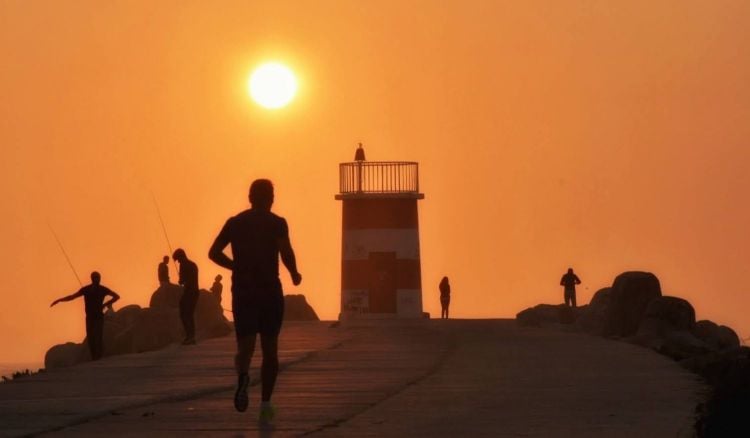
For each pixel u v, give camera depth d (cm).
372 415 4791
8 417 4775
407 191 15412
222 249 4856
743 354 6738
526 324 12556
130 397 5488
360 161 15525
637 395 5350
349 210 15425
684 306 9944
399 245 15250
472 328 11788
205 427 4475
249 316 4750
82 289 9938
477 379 6231
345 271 15412
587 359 7481
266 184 4916
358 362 7456
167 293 12494
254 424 4553
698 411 4762
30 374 7438
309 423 4562
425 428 4384
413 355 8019
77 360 11669
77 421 4628
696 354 8331
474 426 4416
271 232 4838
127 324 12000
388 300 15200
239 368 4766
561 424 4434
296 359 7594
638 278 10569
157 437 4216
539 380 6125
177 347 9400
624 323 10550
